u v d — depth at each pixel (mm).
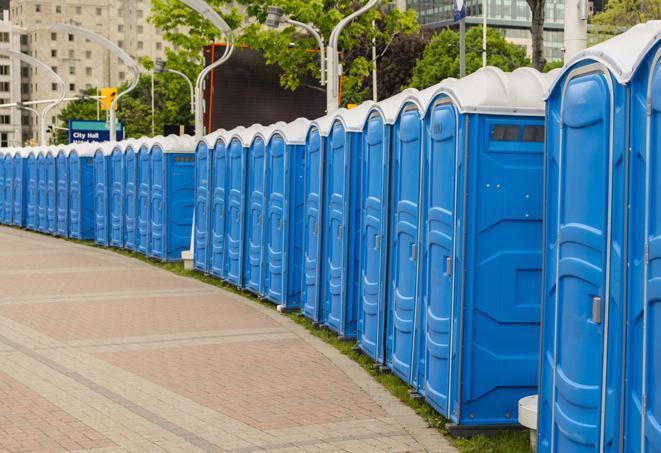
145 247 19953
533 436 6602
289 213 12852
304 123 13039
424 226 7918
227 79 31812
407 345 8438
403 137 8500
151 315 12664
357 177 10477
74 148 24641
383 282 9125
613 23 43219
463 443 6973
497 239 7062
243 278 14836
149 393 8461
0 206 30609
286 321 12234
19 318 12367
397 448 6898
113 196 22094
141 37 174250
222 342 10812
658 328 4621
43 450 6754
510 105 7004
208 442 7000
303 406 8055
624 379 4926
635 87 4875
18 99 172375
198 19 38594
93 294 14609
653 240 4660
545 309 5855
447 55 55812
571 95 5484
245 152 14609
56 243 23797
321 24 35312
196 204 17297
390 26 38344
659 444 4574
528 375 7121
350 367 9555
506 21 96438
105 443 6941
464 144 6984
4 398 8211
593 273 5215
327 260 11383
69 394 8383
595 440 5207
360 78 40125
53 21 170250
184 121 69500
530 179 7062
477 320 7078
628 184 4910
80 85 170625
